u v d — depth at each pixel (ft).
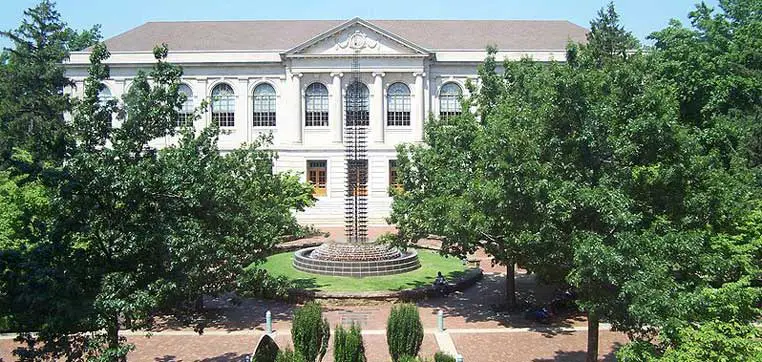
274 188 96.73
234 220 61.36
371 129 199.00
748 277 57.98
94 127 50.39
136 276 47.06
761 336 51.08
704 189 56.85
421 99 198.08
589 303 53.06
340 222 182.29
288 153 199.62
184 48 203.41
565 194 51.88
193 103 201.16
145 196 47.50
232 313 88.69
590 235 51.24
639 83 55.98
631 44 140.67
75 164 44.55
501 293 100.37
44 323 43.09
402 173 95.40
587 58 63.67
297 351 56.54
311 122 201.57
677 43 162.09
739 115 130.52
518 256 71.15
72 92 197.26
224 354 71.10
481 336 77.41
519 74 86.07
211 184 51.93
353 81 197.36
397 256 114.62
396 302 94.02
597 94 55.16
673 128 53.93
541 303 93.40
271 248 85.10
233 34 214.07
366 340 75.72
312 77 199.21
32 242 45.50
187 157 51.37
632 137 54.34
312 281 104.01
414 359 55.72
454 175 78.33
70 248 45.80
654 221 55.06
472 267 116.78
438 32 215.31
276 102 202.08
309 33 214.48
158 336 77.71
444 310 90.22
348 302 93.15
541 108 55.47
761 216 74.23
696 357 44.96
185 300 55.31
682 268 55.62
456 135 85.25
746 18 173.47
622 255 48.65
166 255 45.98
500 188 54.54
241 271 61.93
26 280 40.50
